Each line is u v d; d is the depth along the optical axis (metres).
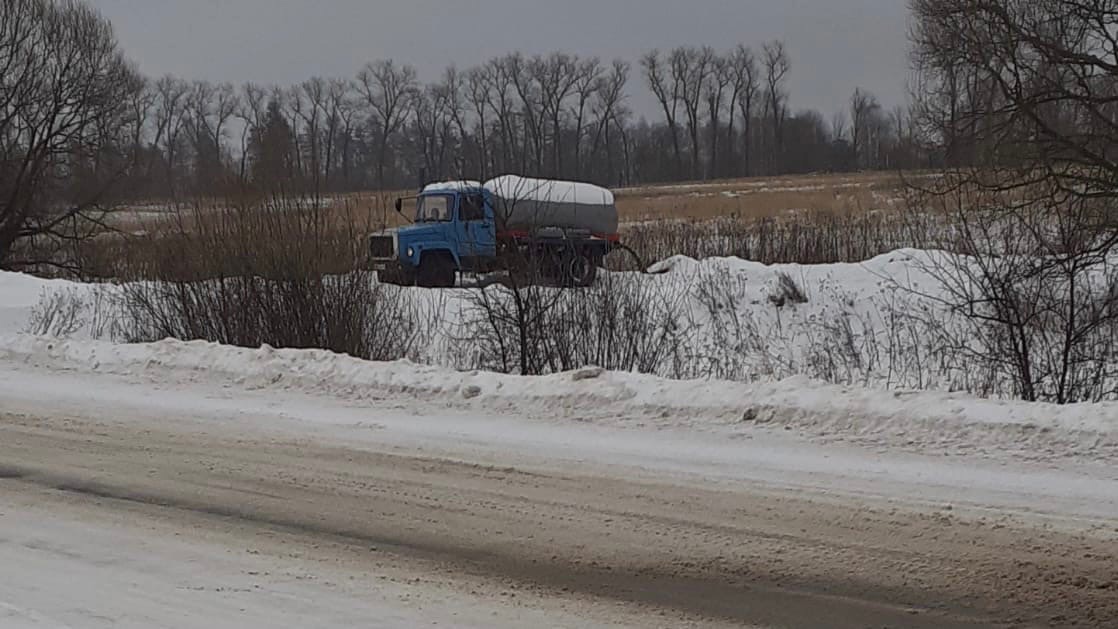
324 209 20.17
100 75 44.38
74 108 43.69
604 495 9.34
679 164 111.25
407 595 7.09
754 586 7.19
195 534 8.48
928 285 23.38
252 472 10.32
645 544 8.06
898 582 7.18
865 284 25.25
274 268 19.00
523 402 13.09
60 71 43.16
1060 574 7.25
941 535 8.05
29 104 42.56
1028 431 10.49
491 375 14.07
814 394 11.91
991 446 10.32
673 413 12.21
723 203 60.47
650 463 10.37
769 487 9.43
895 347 18.38
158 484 9.97
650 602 6.95
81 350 17.16
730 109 112.94
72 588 7.20
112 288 24.19
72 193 43.31
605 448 10.99
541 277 17.75
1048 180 20.50
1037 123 21.20
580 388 13.05
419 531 8.48
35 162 42.69
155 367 16.11
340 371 14.93
